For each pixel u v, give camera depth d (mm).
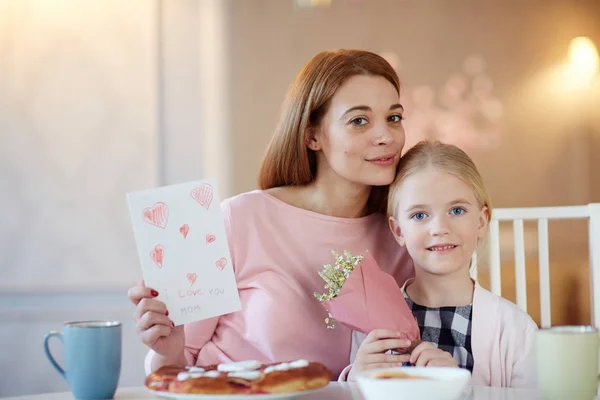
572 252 3072
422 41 3188
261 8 3164
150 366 1236
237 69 3160
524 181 3180
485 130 3186
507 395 1026
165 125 3105
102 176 3041
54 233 3018
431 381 854
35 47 3023
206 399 879
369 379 879
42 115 3025
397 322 1114
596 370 905
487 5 3178
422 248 1311
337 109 1402
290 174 1517
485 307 1306
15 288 2998
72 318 2984
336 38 3184
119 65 3059
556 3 3170
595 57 3160
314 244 1454
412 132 3199
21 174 3018
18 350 2971
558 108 3176
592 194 3164
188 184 1142
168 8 3102
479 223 1347
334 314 1133
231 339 1422
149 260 1127
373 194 1512
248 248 1452
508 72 3186
